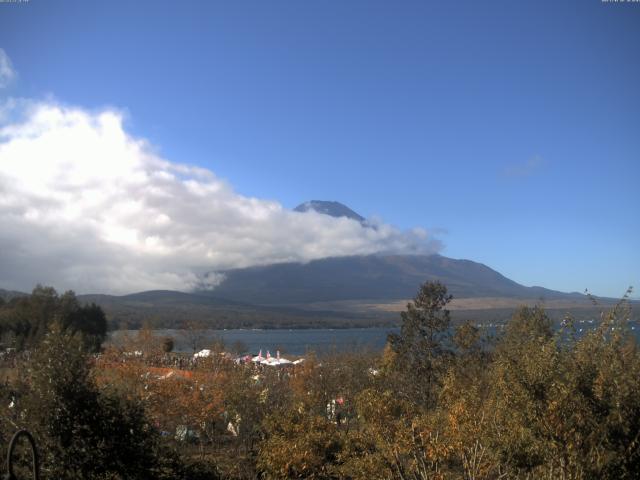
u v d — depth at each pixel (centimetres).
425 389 2225
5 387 1174
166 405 1839
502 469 1030
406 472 1112
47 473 1073
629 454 789
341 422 2011
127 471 1177
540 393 841
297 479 1417
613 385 830
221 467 1641
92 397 1155
